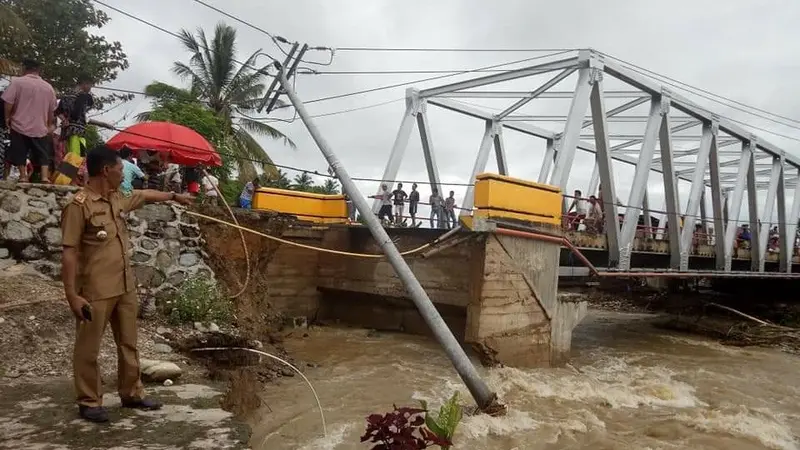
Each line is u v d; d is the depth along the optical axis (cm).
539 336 1245
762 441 811
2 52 1619
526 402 927
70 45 1767
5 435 412
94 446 400
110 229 433
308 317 1491
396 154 1895
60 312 680
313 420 720
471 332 1128
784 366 1514
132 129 1128
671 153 1817
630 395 1027
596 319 2391
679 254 1825
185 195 506
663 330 2161
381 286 1398
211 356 772
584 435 781
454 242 1195
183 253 900
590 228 1689
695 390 1134
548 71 1619
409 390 918
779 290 2831
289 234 1448
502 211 1158
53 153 905
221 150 2172
